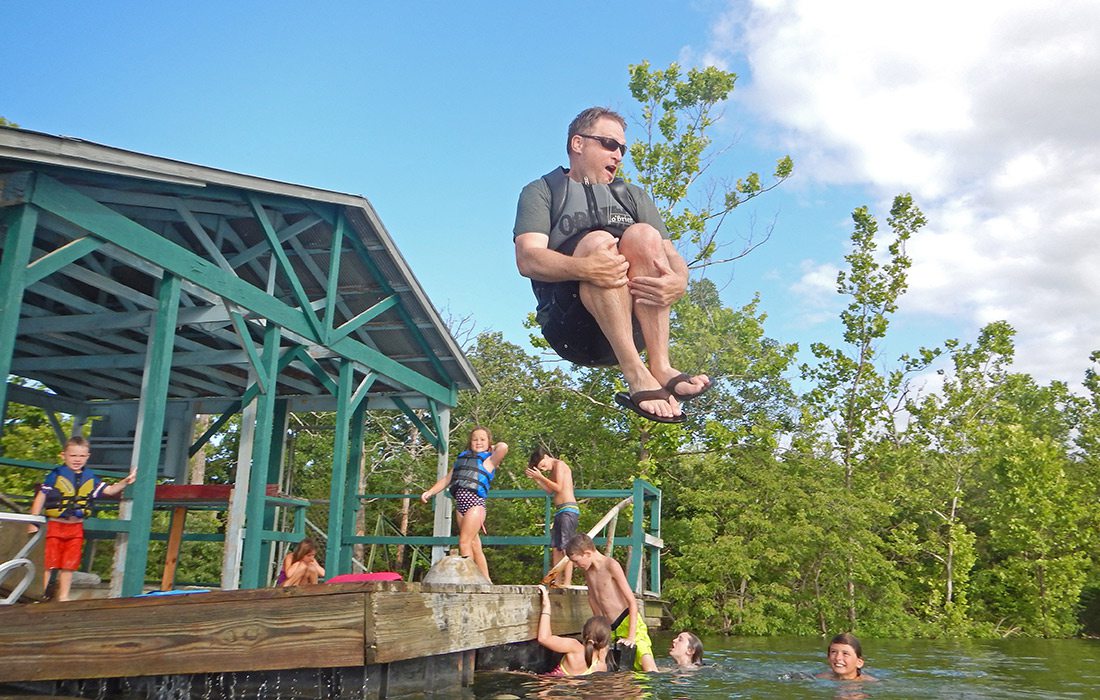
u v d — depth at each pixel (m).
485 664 5.99
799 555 20.97
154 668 3.65
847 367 26.02
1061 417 38.59
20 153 5.66
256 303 8.14
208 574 20.86
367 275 10.49
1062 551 25.20
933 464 27.31
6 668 3.86
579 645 6.21
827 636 19.23
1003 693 6.15
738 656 10.11
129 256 6.70
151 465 6.59
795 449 24.39
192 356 9.23
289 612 3.55
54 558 5.77
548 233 2.15
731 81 20.28
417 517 27.52
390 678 3.97
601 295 2.01
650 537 11.65
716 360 21.95
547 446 25.08
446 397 12.31
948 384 27.52
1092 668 9.17
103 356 10.14
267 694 3.73
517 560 24.78
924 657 11.16
